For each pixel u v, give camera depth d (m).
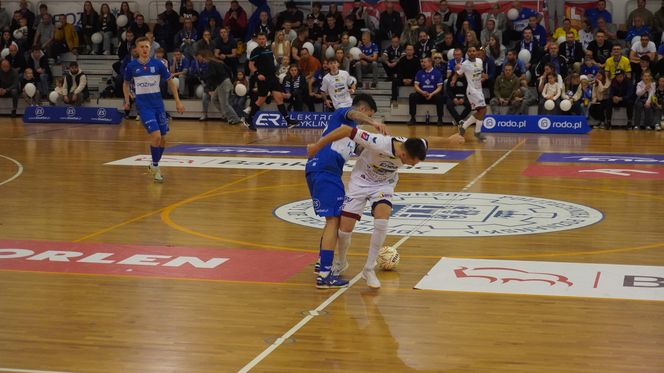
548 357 7.05
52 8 33.75
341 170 9.47
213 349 7.27
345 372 6.72
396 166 9.09
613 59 26.31
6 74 30.70
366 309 8.45
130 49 30.39
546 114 26.61
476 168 18.48
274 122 27.67
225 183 16.61
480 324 7.94
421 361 6.97
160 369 6.79
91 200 14.80
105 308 8.49
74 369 6.79
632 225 12.57
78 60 32.25
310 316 8.23
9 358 7.04
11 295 8.96
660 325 7.88
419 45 28.67
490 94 28.11
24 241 11.58
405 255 10.73
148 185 16.41
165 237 11.85
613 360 6.98
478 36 29.42
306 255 10.78
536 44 27.94
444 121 28.06
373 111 9.49
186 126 27.86
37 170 18.30
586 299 8.73
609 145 22.61
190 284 9.39
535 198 14.85
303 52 28.14
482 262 10.33
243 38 31.28
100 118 28.88
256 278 9.66
